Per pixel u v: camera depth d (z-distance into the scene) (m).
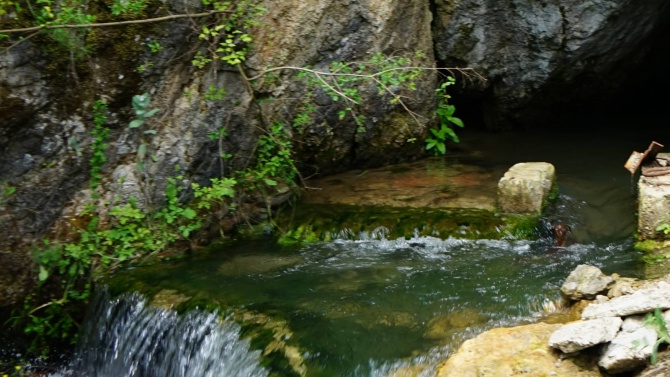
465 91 9.88
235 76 7.38
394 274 6.40
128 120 6.98
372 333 5.41
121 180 6.97
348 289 6.16
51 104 6.67
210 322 5.84
